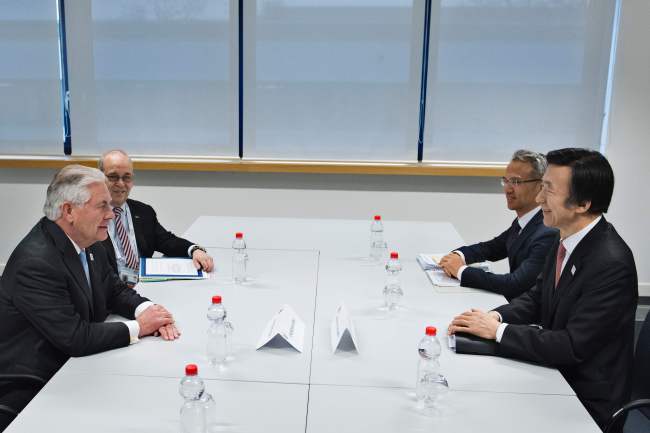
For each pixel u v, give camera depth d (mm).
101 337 1865
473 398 1628
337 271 2713
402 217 4574
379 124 4484
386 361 1835
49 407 1540
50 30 4352
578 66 4355
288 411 1541
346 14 4328
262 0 4312
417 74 4402
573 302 1934
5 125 4480
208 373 1734
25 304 1865
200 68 4422
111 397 1593
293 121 4496
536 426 1502
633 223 4496
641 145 4387
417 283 2572
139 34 4371
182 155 4551
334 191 4539
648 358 2027
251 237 3271
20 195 4543
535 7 4277
